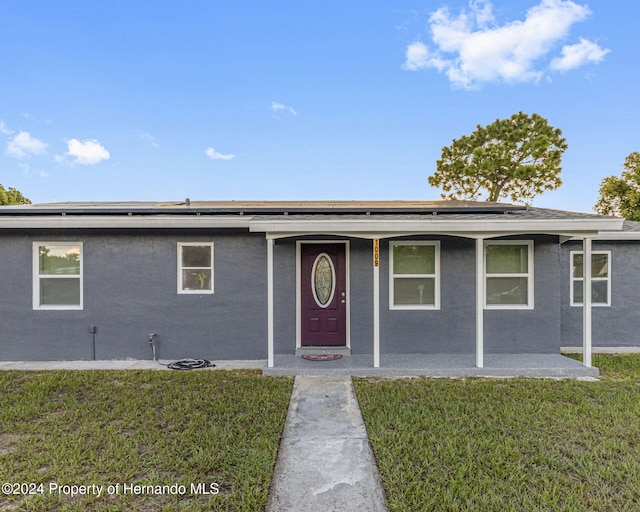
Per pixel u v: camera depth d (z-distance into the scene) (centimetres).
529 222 601
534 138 2088
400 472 312
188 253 719
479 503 272
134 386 542
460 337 698
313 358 664
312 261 721
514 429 391
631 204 1853
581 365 614
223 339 713
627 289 794
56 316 705
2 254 704
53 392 518
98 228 698
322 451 357
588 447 355
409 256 706
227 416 432
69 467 323
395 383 553
